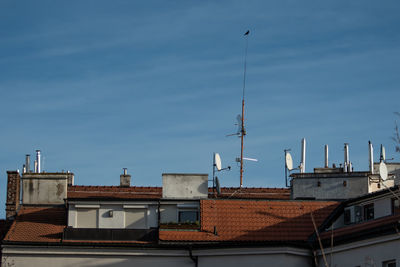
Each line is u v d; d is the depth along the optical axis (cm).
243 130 6278
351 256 4269
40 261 4775
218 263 4647
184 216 5206
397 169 5856
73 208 5194
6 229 5359
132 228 5047
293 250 4525
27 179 5759
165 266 4744
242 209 5091
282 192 6216
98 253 4769
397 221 3997
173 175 5409
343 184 6047
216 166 5650
